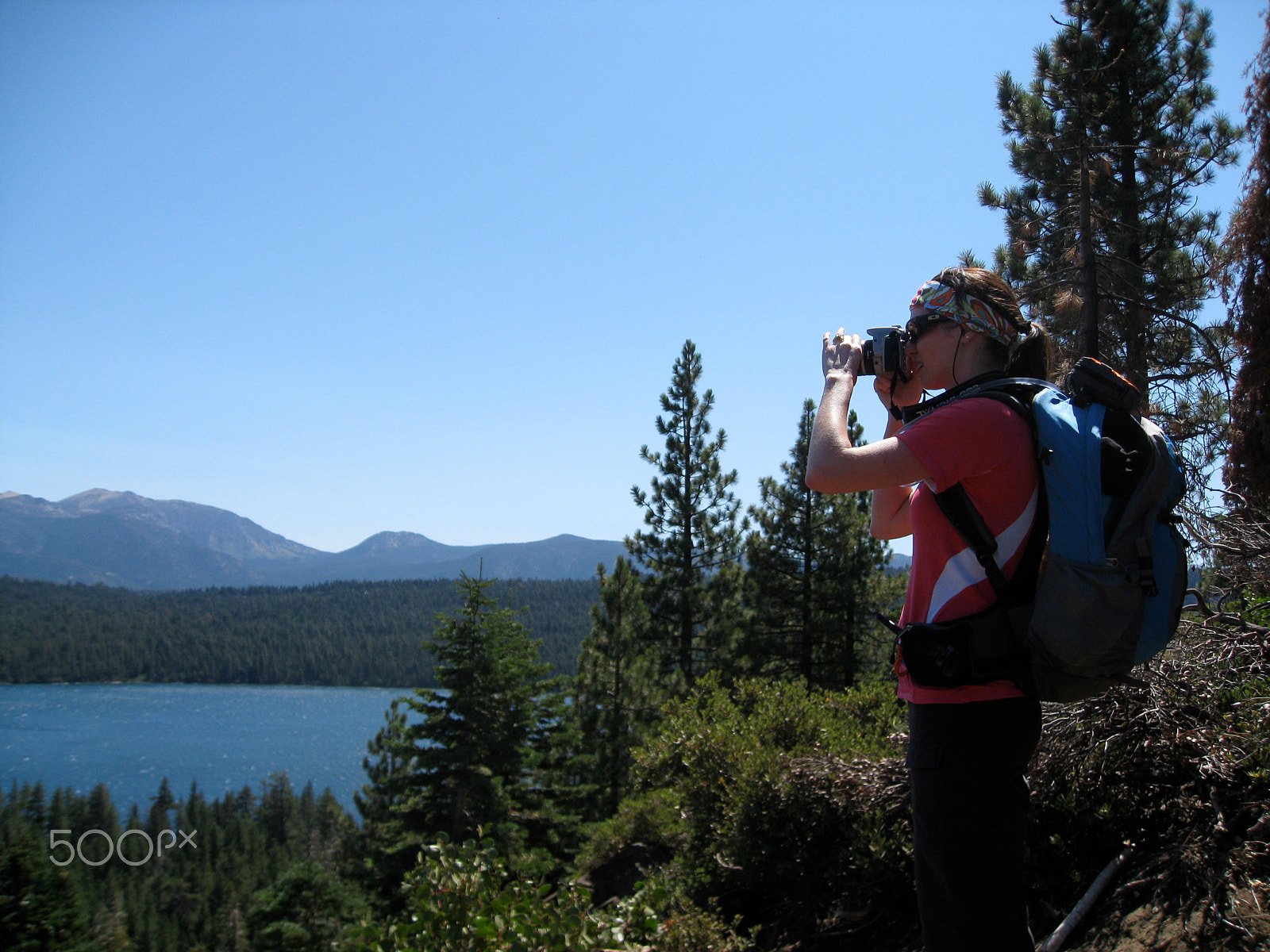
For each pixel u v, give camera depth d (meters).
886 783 3.71
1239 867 2.44
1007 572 1.48
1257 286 5.46
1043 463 1.47
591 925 2.97
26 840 18.25
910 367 1.79
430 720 19.39
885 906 3.54
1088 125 10.45
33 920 17.64
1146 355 10.39
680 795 4.94
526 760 20.02
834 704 5.45
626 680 21.02
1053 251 10.95
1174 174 11.35
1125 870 2.85
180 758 145.88
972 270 1.73
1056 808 3.11
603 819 20.48
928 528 1.61
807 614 18.98
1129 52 10.90
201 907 58.88
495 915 2.88
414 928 2.94
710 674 5.91
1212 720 3.07
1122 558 1.40
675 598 21.92
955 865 1.49
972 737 1.48
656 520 22.22
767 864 4.00
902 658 1.61
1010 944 1.46
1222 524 3.66
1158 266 11.00
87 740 165.50
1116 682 1.47
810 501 19.44
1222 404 9.07
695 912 3.57
